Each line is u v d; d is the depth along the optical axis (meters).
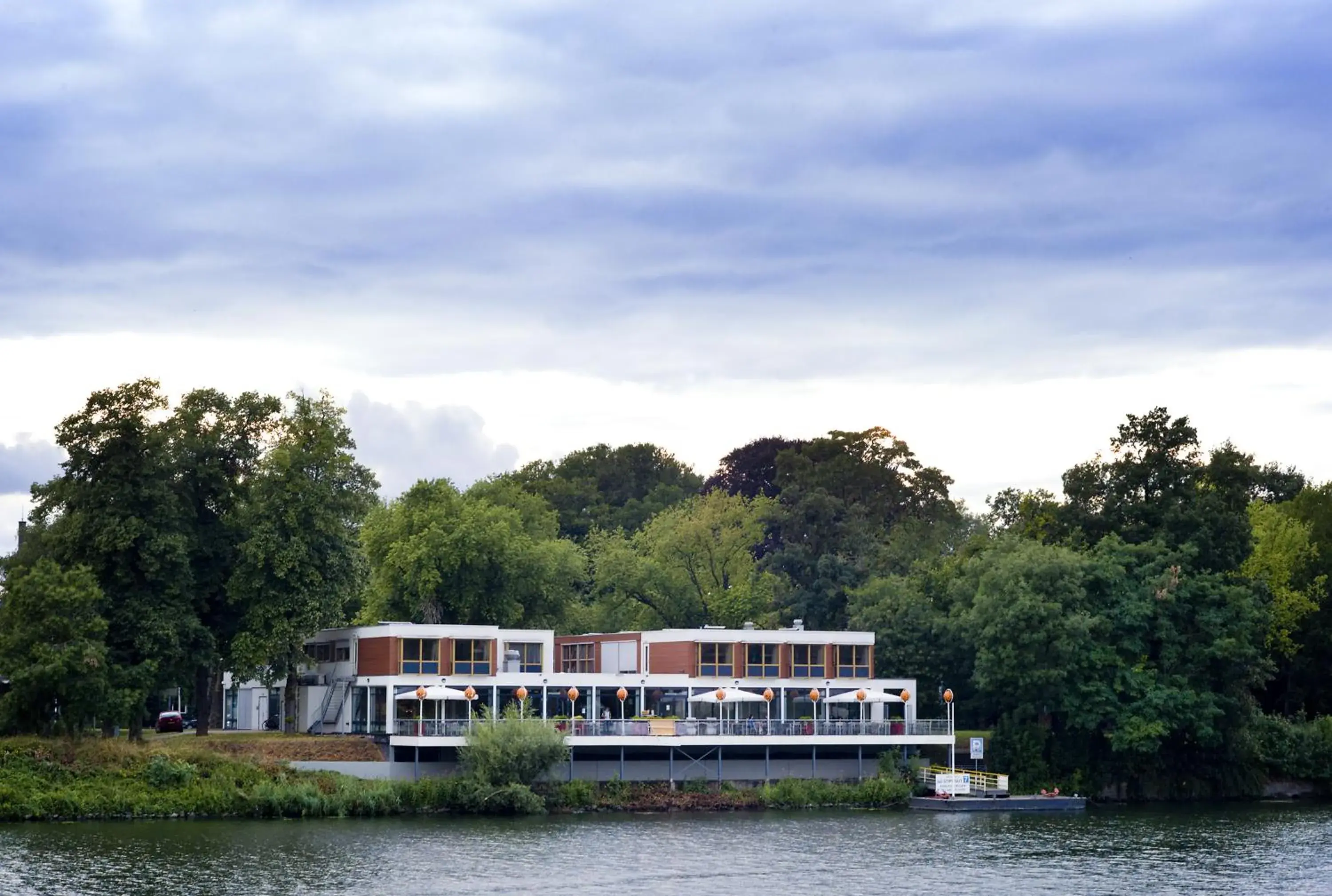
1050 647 124.44
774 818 109.44
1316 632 142.62
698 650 124.00
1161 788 130.62
